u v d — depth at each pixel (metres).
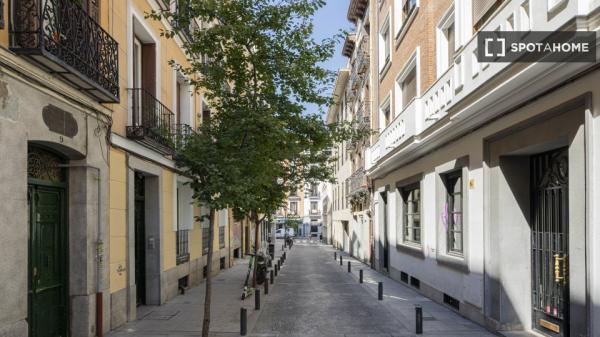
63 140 6.85
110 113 8.54
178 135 8.18
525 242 8.41
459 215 10.77
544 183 8.00
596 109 5.68
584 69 5.81
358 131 10.91
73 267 7.66
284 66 7.96
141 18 10.43
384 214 19.98
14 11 5.66
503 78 7.07
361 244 26.78
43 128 6.30
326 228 57.59
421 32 12.80
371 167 20.00
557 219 7.55
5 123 5.46
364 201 25.00
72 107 7.18
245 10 7.81
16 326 5.59
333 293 13.54
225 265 20.88
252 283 15.03
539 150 7.76
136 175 11.02
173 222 12.64
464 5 9.45
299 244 53.28
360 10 26.16
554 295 7.62
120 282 9.02
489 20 7.67
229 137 7.37
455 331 8.52
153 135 9.84
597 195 5.65
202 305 11.34
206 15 7.90
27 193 6.35
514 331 8.19
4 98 5.45
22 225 5.77
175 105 13.12
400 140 14.16
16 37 5.67
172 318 9.76
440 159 11.62
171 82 12.80
